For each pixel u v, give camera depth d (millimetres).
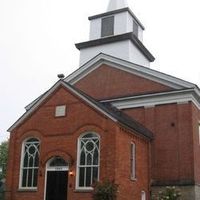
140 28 36500
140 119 27766
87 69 30969
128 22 33719
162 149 26391
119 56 32281
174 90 26891
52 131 23219
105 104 28234
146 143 25656
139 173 23781
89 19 35000
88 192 20984
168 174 25719
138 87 28688
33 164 23359
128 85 29109
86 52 33969
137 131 24094
